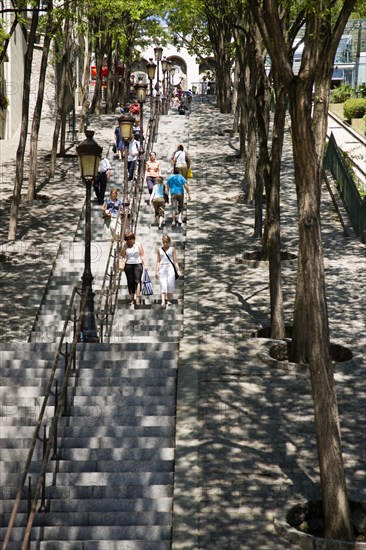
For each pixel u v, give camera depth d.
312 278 15.25
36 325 24.98
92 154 22.69
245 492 15.79
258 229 33.84
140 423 18.25
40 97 39.34
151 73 51.16
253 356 22.06
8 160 49.00
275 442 17.61
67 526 15.21
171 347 21.67
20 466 16.78
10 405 18.70
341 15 17.97
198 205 38.69
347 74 74.44
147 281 27.14
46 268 29.62
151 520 15.42
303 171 15.67
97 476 16.39
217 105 72.62
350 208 36.06
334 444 14.68
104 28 56.25
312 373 15.00
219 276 29.16
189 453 17.00
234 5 28.92
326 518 14.62
